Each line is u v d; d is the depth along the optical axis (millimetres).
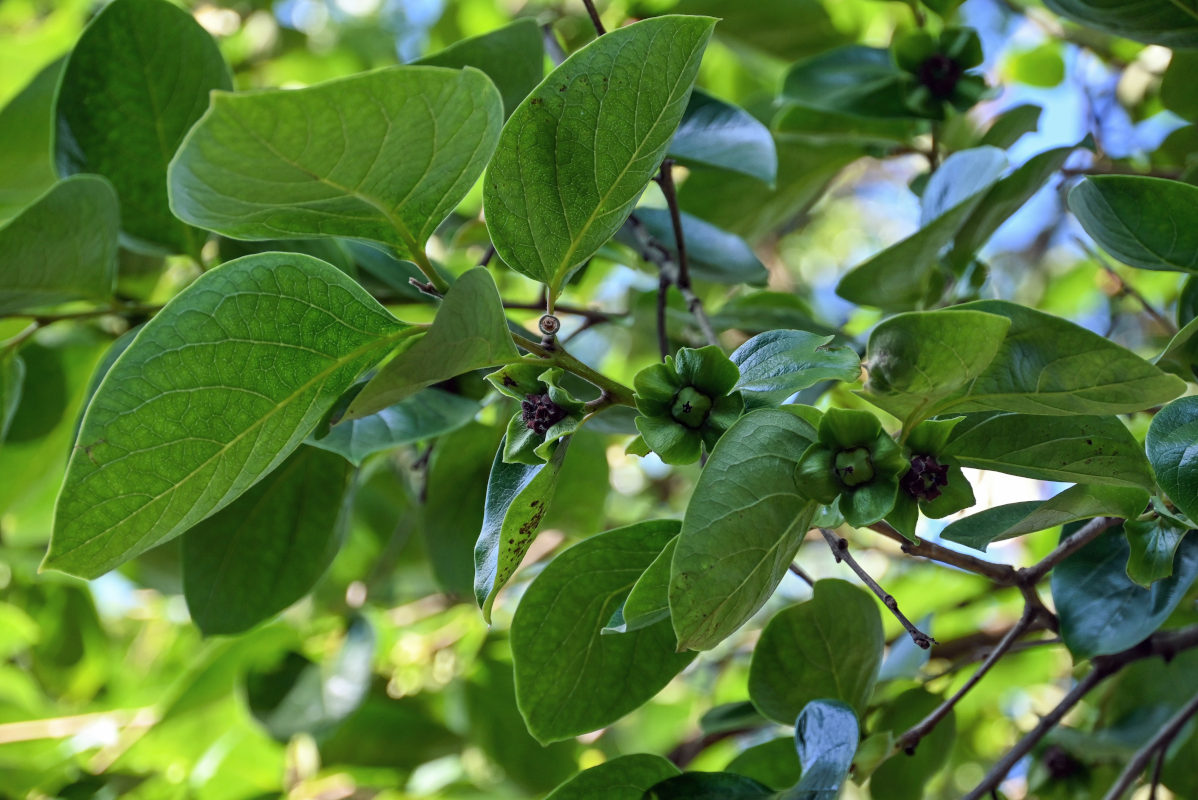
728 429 698
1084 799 1004
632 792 812
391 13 1842
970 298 998
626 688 816
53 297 912
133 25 915
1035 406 697
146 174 939
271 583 989
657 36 697
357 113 652
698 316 916
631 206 729
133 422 690
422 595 1391
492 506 739
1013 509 747
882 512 694
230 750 1343
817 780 757
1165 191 786
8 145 1024
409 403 900
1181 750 1005
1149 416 1007
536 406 721
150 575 1242
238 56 1742
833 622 861
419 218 707
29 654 1500
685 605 676
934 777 929
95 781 1264
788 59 1283
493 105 668
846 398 1127
